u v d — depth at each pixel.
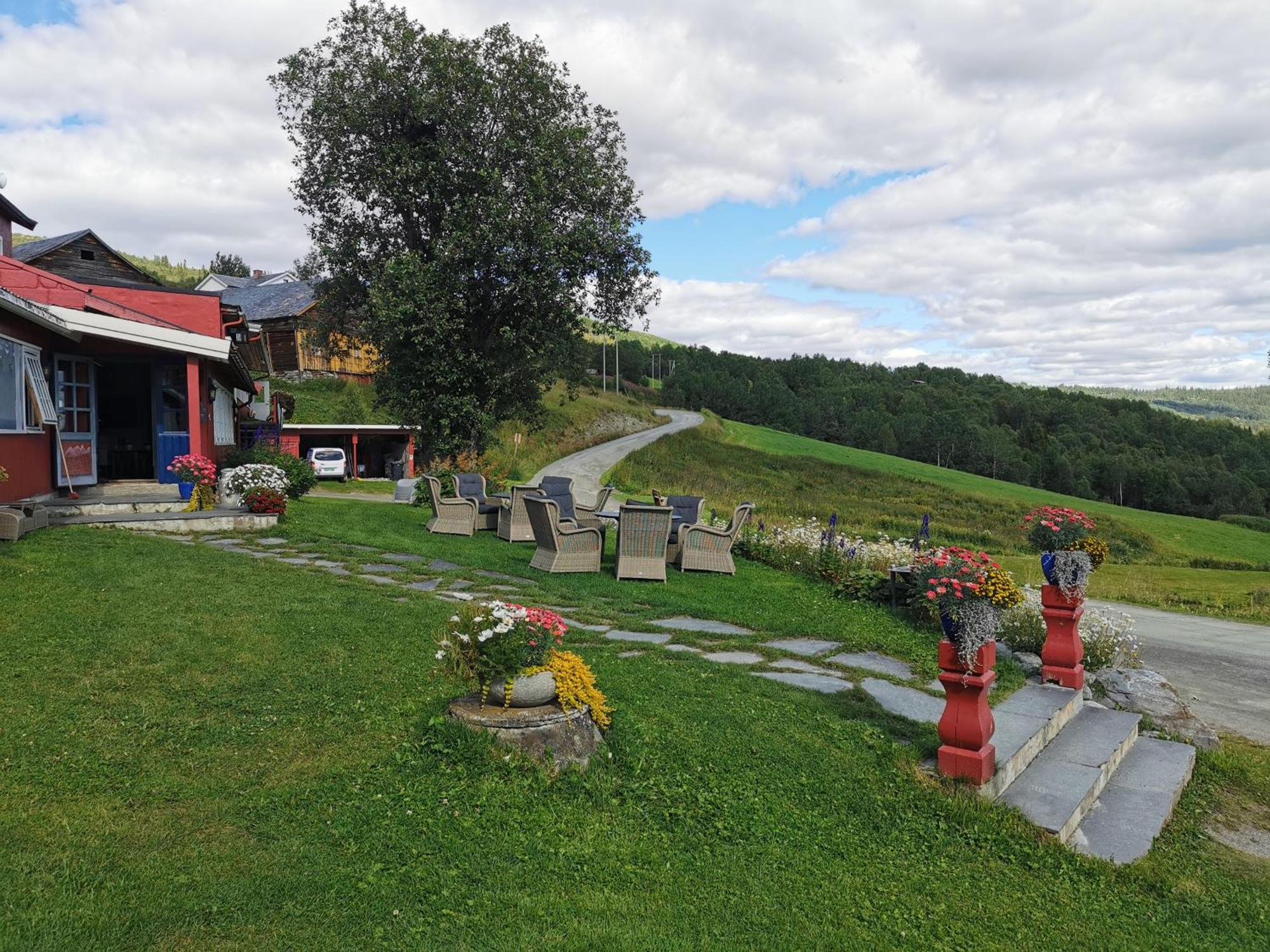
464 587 9.55
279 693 5.23
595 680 6.11
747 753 5.26
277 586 8.09
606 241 20.91
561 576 10.67
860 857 4.33
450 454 21.45
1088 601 18.50
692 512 13.52
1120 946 3.85
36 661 5.38
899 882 4.13
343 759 4.41
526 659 4.86
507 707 4.77
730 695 6.26
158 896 3.08
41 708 4.69
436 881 3.44
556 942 3.13
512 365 21.89
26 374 11.72
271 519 12.63
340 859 3.51
